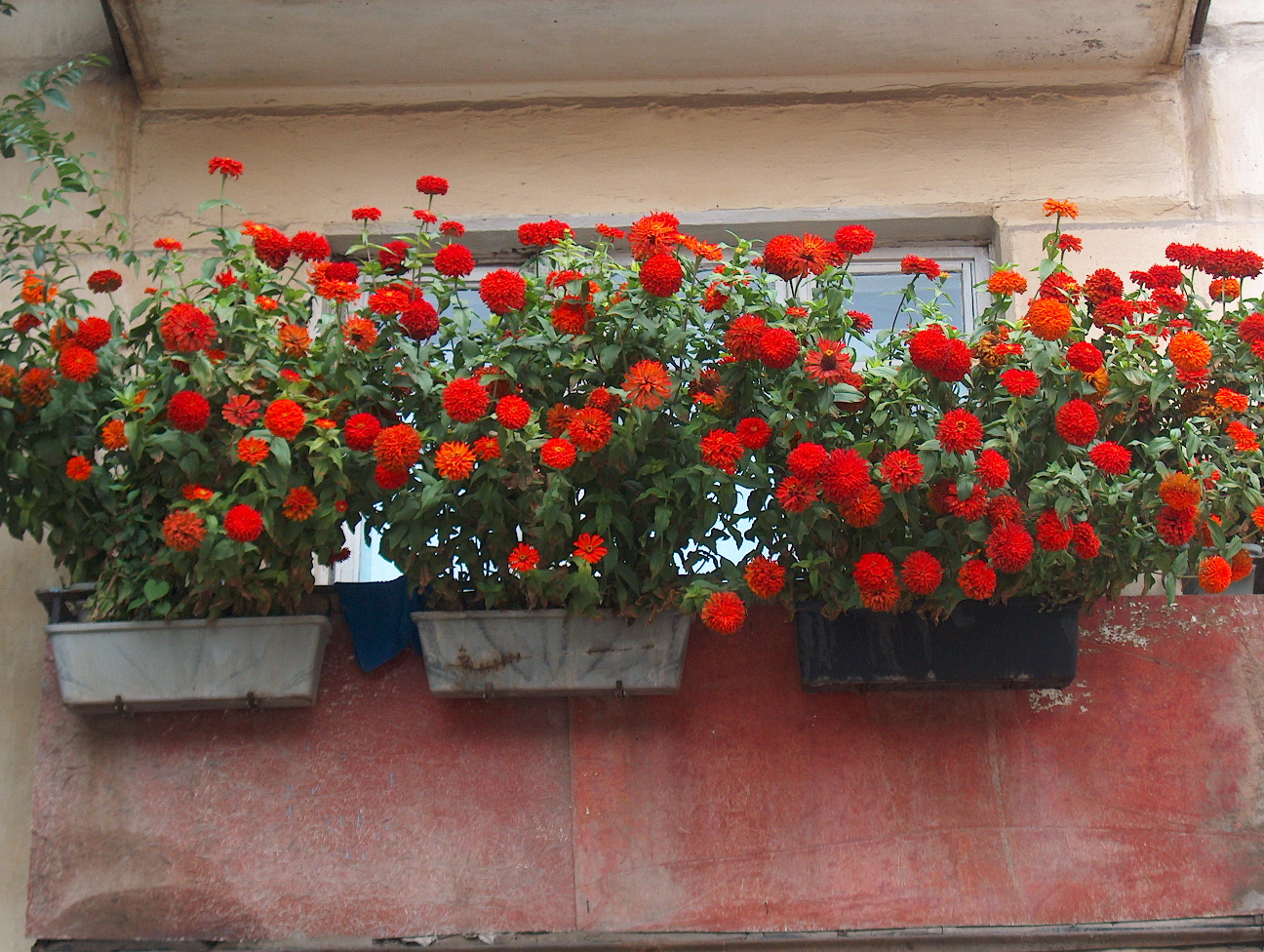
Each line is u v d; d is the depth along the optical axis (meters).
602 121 4.46
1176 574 3.16
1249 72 4.47
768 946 3.19
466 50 4.36
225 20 4.22
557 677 3.21
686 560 3.23
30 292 3.30
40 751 3.29
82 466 3.14
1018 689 3.36
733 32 4.34
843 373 3.04
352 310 4.05
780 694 3.35
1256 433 3.34
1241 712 3.37
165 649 3.22
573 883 3.21
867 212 4.34
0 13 4.46
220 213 4.31
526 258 4.42
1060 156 4.39
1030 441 3.22
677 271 3.04
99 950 3.19
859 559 3.14
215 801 3.27
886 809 3.27
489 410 3.08
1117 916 3.20
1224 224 4.29
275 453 3.01
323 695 3.34
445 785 3.28
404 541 3.18
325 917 3.19
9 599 3.82
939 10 4.27
